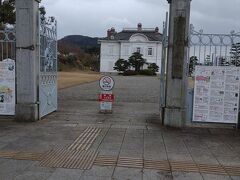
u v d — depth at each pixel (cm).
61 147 721
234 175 577
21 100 987
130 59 7375
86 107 1338
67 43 10025
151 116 1138
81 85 2795
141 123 1002
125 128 922
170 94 934
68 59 7750
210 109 929
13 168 588
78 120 1035
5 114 1009
